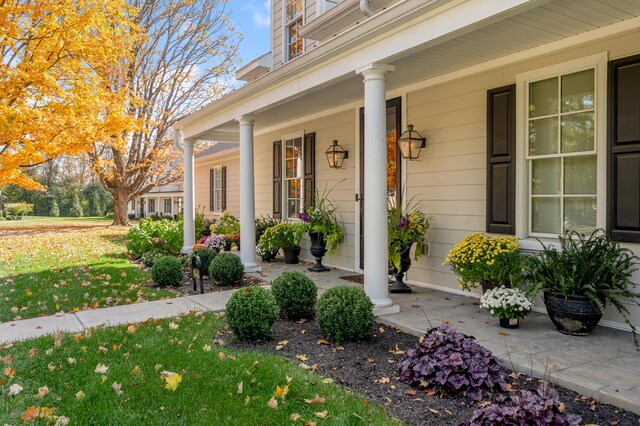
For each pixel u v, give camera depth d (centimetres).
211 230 1117
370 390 287
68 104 773
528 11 358
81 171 3469
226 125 861
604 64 397
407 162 613
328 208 772
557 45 430
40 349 359
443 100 555
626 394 262
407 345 372
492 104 491
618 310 363
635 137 377
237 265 627
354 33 439
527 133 465
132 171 1780
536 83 460
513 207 474
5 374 307
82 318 453
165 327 419
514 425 202
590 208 421
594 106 409
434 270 579
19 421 246
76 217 3125
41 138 775
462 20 353
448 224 555
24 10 759
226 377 301
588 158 421
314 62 505
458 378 275
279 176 920
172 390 282
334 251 738
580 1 340
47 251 1004
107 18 872
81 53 805
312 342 382
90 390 282
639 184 375
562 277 372
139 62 1544
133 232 915
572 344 355
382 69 441
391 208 589
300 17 911
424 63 500
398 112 622
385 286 455
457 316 443
